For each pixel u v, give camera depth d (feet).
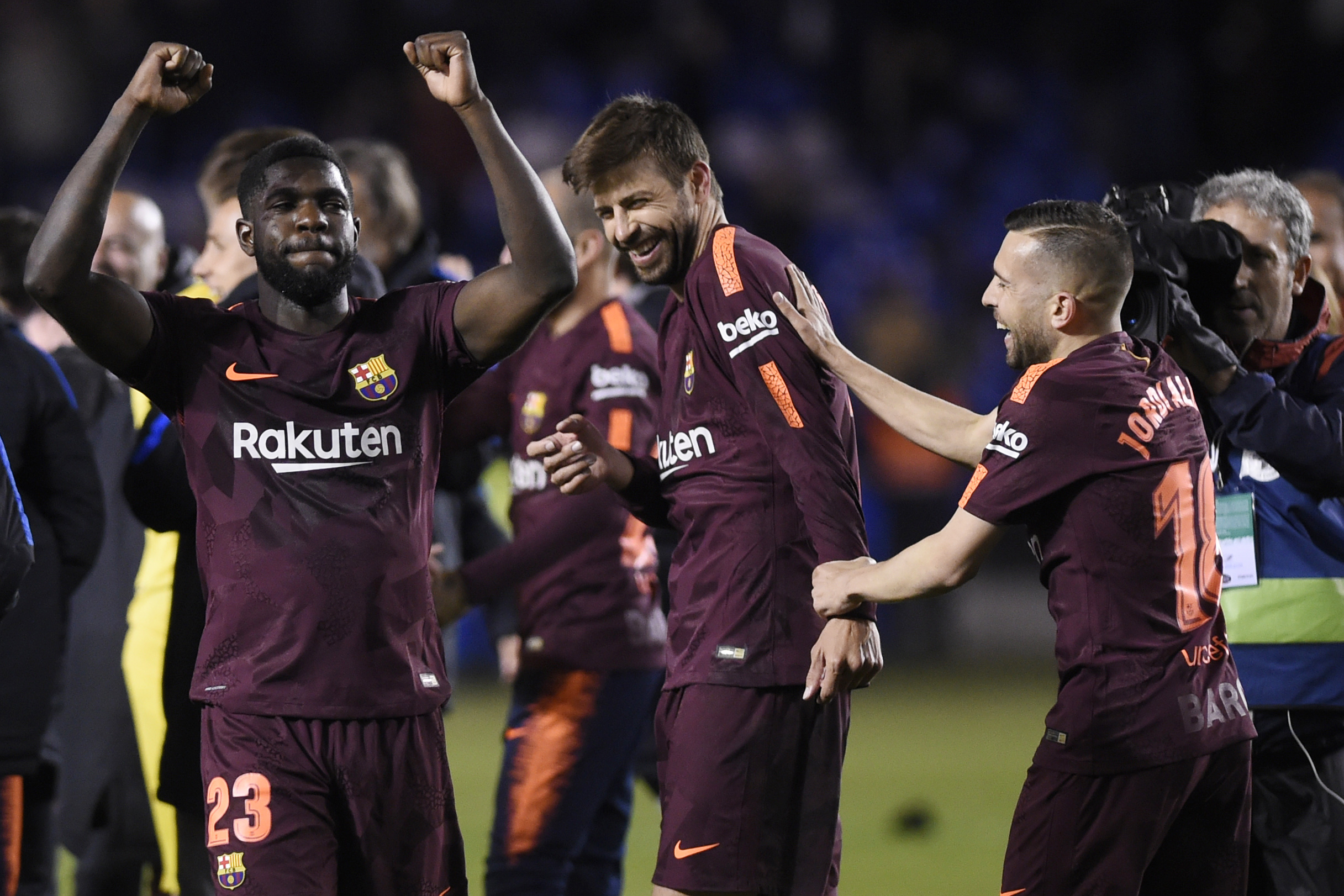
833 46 212.84
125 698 55.26
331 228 38.11
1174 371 39.40
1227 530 44.80
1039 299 39.09
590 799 53.06
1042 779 38.24
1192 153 204.54
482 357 39.70
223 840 37.19
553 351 54.44
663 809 42.24
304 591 37.32
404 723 37.96
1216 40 207.41
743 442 41.47
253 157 38.99
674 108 43.27
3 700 47.85
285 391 38.09
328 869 37.24
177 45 36.76
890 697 125.39
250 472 37.86
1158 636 37.58
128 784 54.54
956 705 120.47
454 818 39.17
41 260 36.14
